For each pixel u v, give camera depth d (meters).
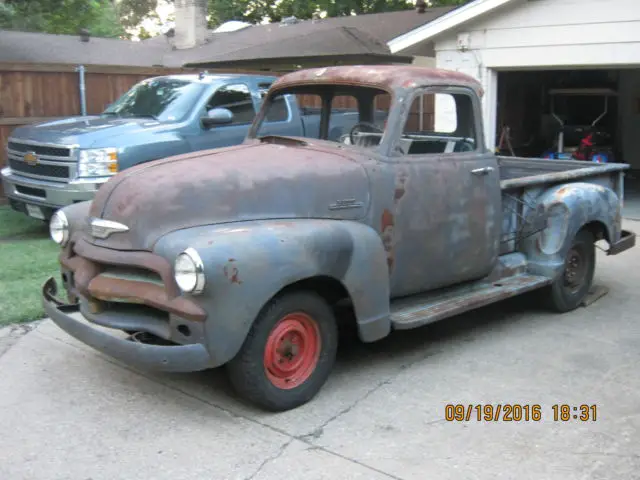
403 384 4.46
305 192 4.15
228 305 3.56
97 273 4.01
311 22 20.52
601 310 6.12
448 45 11.38
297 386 4.06
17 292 6.04
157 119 8.20
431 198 4.72
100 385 4.38
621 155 15.53
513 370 4.71
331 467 3.44
